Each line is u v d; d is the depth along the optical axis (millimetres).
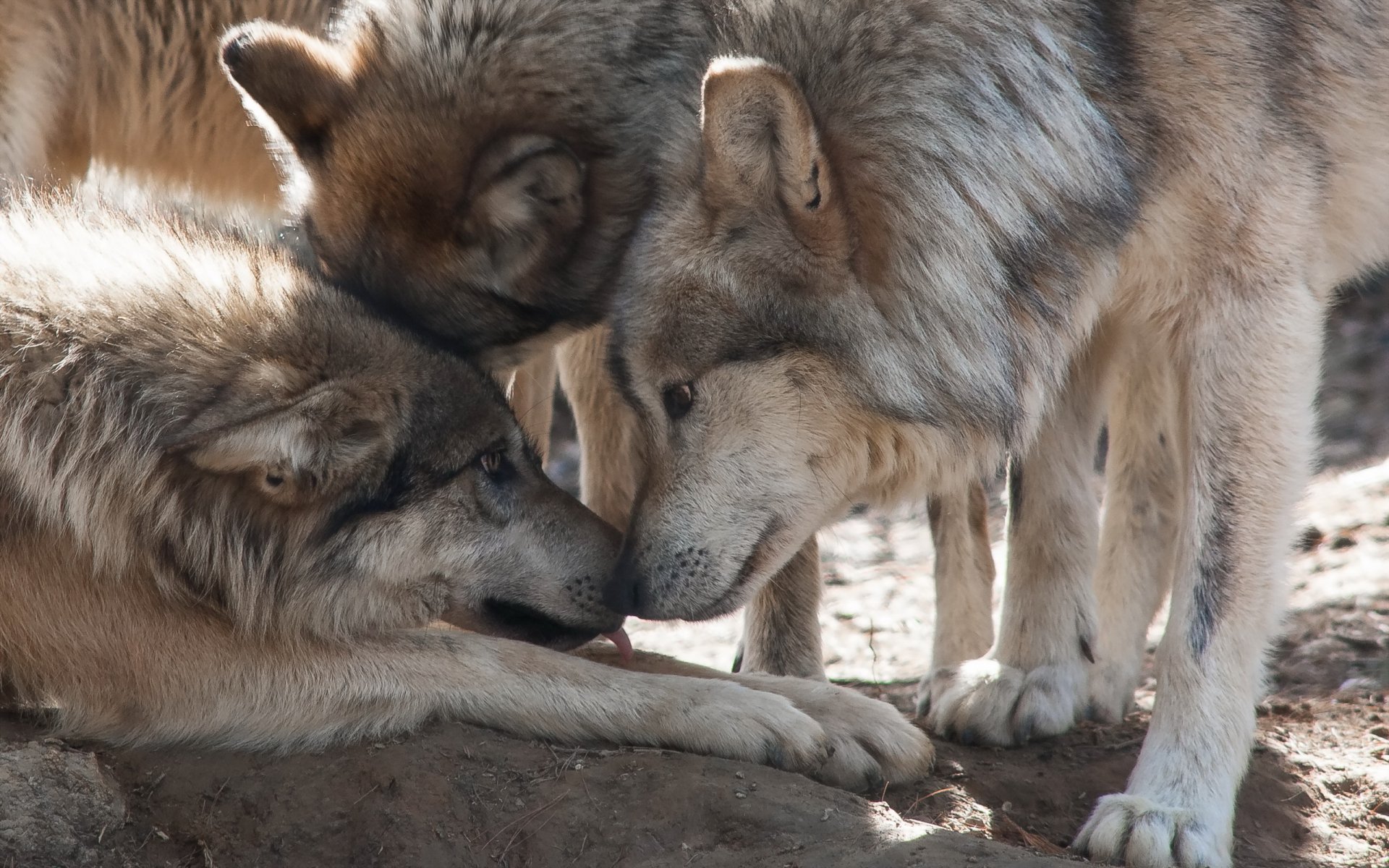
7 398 6602
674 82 7621
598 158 7992
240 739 6777
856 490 7434
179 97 9953
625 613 7379
